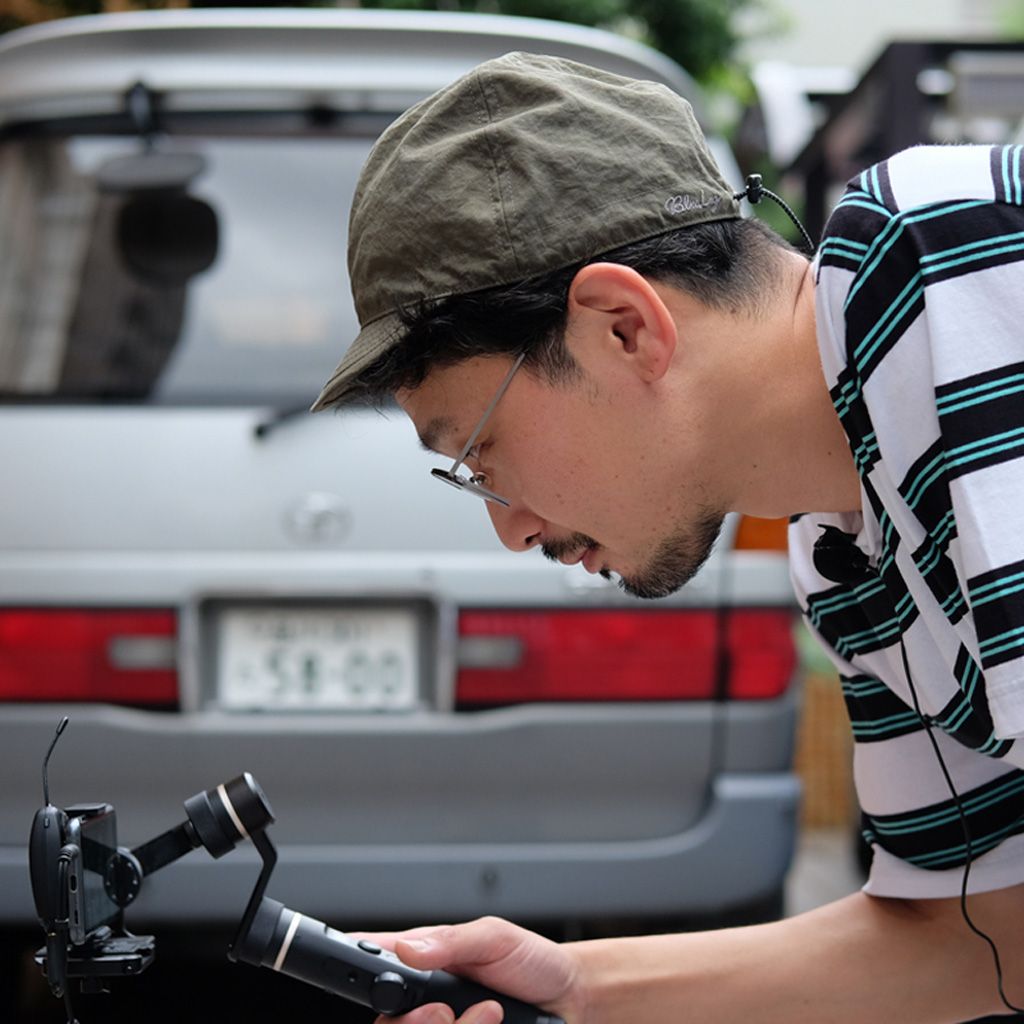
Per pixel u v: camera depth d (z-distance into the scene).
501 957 1.65
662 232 1.41
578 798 2.92
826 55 15.84
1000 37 4.90
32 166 3.14
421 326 1.40
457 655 2.88
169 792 2.86
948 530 1.33
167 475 2.88
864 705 1.70
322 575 2.86
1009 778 1.65
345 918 2.88
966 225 1.33
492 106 1.43
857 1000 1.71
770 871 2.93
